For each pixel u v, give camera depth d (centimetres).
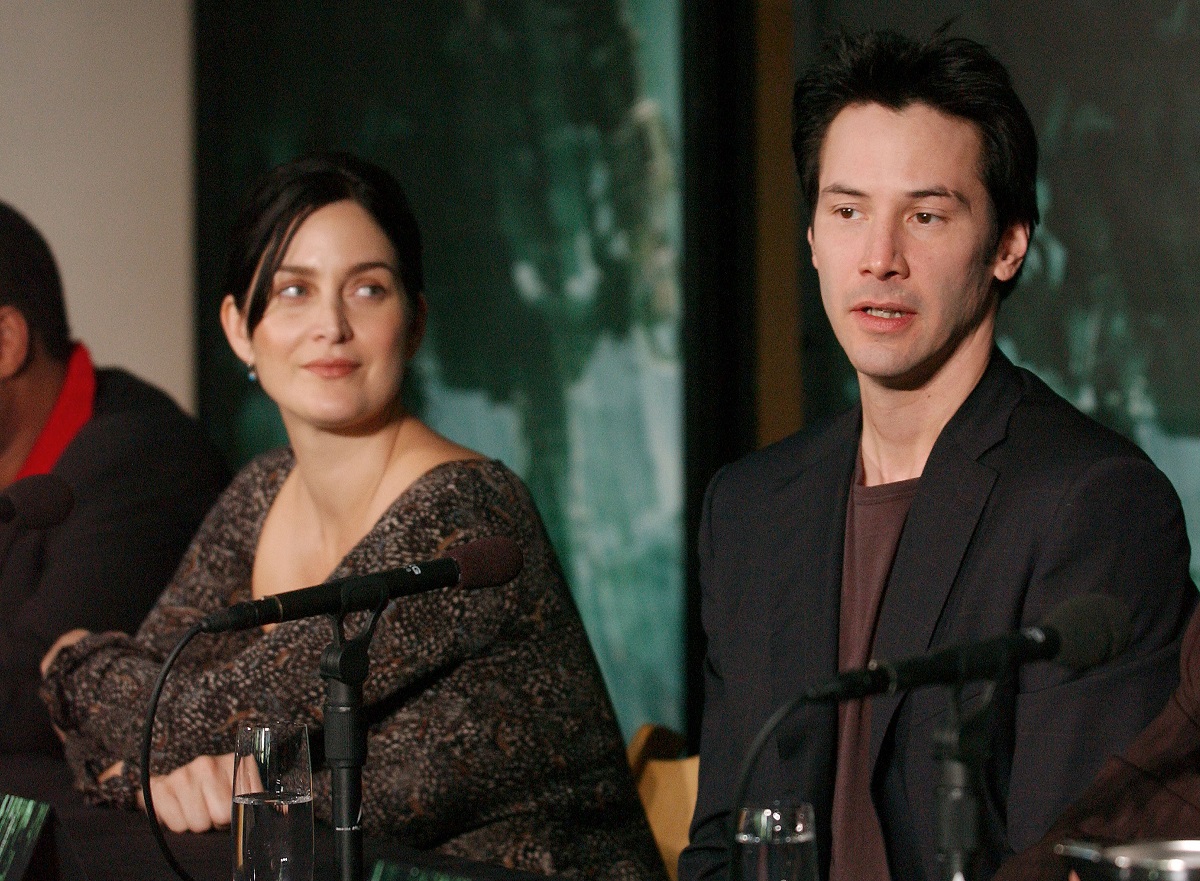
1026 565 706
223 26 1998
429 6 1764
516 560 709
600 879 898
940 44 732
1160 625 690
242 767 661
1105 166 1297
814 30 1445
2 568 1184
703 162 1525
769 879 553
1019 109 736
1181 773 626
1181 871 475
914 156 726
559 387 1653
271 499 1063
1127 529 693
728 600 825
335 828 667
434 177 1773
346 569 908
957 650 515
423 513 916
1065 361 1331
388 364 966
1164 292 1259
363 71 1838
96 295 2005
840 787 748
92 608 1184
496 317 1714
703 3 1518
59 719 991
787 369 1509
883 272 727
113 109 2027
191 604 1067
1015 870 637
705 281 1524
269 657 895
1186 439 1248
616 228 1592
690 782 997
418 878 721
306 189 953
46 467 1262
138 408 1304
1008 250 757
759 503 829
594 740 930
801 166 781
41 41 1986
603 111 1599
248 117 1969
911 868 721
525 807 900
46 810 817
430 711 899
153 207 2047
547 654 930
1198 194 1234
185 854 805
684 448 1530
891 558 767
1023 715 685
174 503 1248
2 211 1277
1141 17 1266
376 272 959
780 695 777
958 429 749
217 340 2006
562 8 1631
